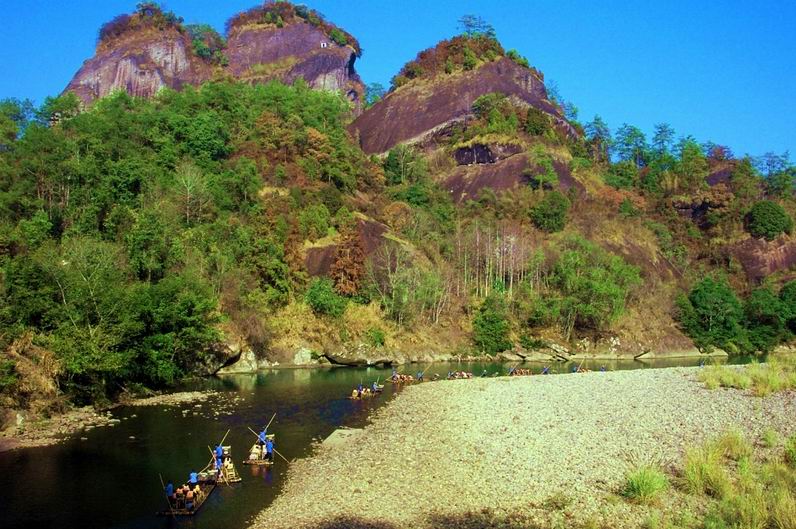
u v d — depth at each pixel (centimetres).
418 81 16725
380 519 2203
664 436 3053
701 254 13062
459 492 2456
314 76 19288
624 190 14362
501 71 16875
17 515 2311
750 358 8869
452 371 6700
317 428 3750
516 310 8681
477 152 14075
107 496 2520
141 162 7925
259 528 2172
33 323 4078
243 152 10006
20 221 6119
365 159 12219
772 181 15500
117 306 4456
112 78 17175
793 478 2306
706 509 2183
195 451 3194
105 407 4200
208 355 5891
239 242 7288
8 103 10112
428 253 9375
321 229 8931
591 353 8575
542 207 11538
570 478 2545
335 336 7175
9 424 3509
